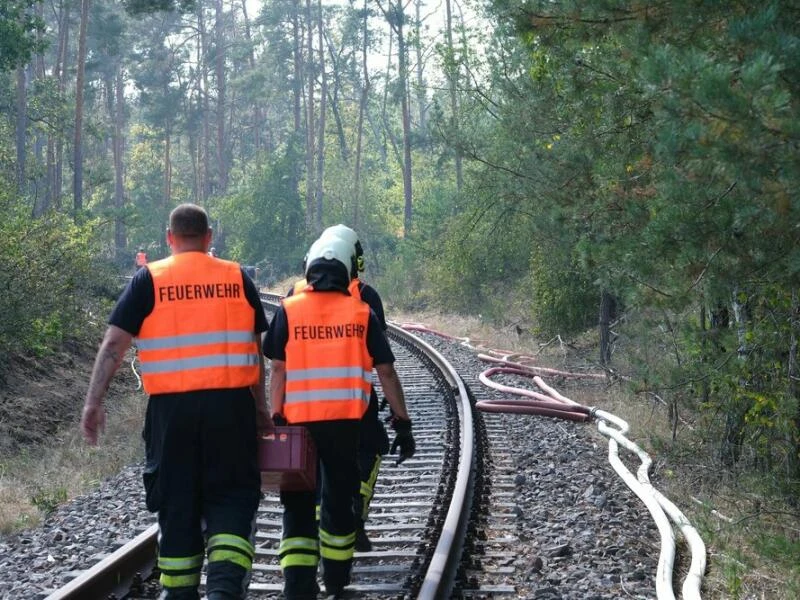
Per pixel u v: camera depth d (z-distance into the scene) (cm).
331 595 591
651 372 1088
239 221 5772
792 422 926
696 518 860
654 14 717
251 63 8156
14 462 1107
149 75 7856
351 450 559
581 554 746
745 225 667
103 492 955
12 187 1988
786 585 702
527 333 2441
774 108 512
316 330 557
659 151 588
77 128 3756
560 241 1566
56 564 701
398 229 6044
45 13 7312
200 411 464
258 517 830
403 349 2253
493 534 798
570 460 1106
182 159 9469
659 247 704
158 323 468
